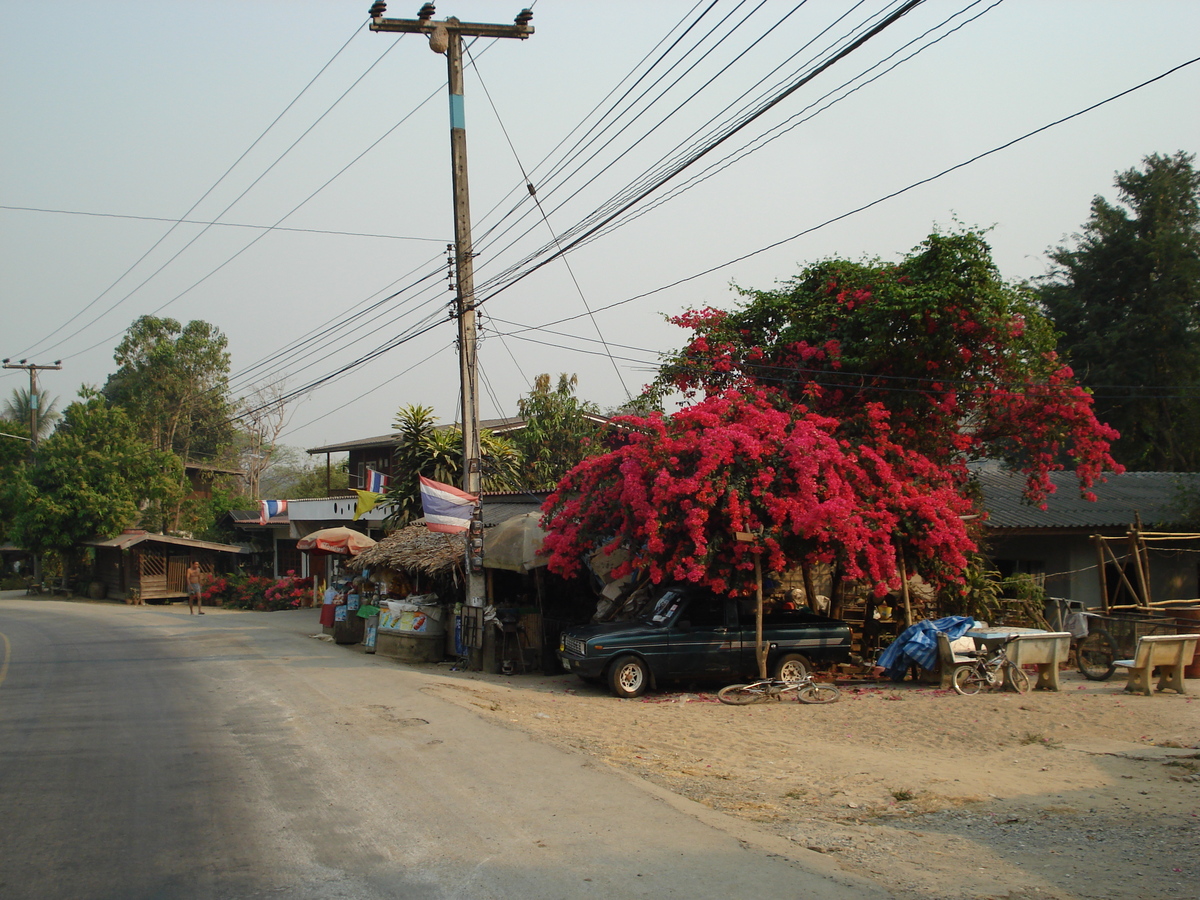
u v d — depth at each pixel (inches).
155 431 2005.4
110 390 2267.5
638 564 551.5
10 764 336.5
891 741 412.2
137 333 2114.9
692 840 241.0
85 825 258.5
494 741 368.5
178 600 1501.0
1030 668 638.5
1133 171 1230.3
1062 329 1241.4
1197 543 803.4
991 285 616.4
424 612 707.4
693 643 552.4
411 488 968.9
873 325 637.9
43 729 406.6
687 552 549.3
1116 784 332.8
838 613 681.6
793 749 390.6
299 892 205.6
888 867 229.6
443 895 203.0
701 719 460.4
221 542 1685.5
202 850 235.8
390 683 536.1
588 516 590.9
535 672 663.8
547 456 1149.1
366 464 1475.1
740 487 541.3
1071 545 797.9
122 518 1571.1
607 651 538.3
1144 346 1170.0
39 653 747.4
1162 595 823.7
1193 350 1148.5
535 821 259.0
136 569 1476.4
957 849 250.2
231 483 2255.2
